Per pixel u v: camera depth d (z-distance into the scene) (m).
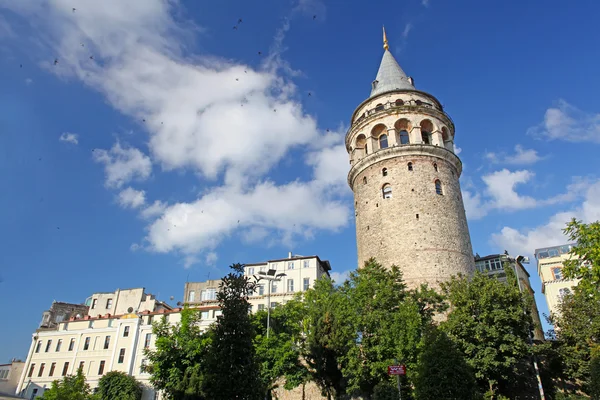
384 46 63.16
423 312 36.56
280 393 48.72
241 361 22.78
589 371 36.47
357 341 36.00
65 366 65.81
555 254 71.88
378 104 55.50
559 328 42.56
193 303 78.56
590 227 20.91
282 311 46.81
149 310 76.94
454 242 47.25
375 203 50.38
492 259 65.88
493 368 32.22
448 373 24.94
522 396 37.69
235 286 24.45
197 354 35.03
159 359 35.97
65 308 89.31
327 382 39.69
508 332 32.94
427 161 50.59
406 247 46.19
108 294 82.00
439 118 53.88
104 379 57.88
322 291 43.69
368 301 36.09
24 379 66.94
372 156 51.91
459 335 33.94
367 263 40.97
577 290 41.19
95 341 66.25
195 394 33.19
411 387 32.28
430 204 48.22
